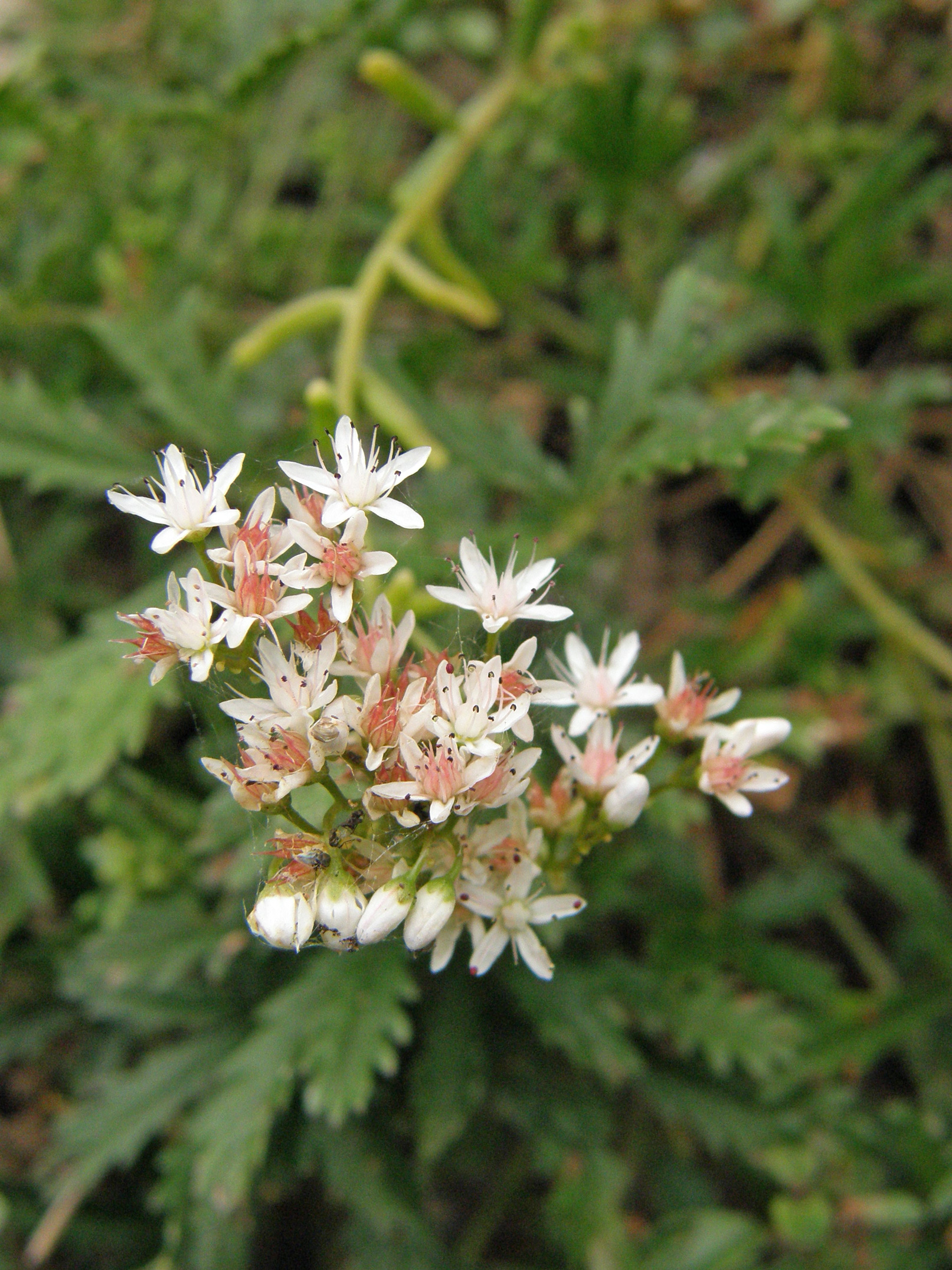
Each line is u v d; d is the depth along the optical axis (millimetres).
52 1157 115
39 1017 127
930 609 153
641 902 126
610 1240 113
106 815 122
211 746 101
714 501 167
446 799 70
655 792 83
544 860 80
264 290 167
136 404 153
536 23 138
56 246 144
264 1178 116
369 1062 102
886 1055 143
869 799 152
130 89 146
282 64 140
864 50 169
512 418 130
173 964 115
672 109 154
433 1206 133
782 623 137
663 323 122
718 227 173
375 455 77
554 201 168
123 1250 127
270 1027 108
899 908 149
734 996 118
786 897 127
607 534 156
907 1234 119
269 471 95
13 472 124
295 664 73
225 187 167
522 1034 120
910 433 163
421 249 165
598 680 81
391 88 132
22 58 145
